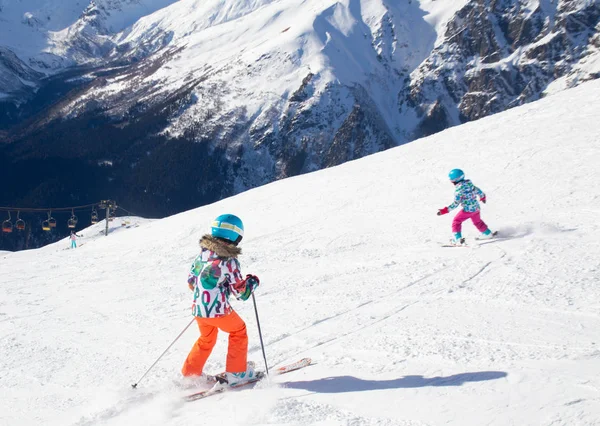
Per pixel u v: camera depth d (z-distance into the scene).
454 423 3.07
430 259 8.38
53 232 129.75
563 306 5.20
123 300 9.00
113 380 4.98
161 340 6.30
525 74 194.38
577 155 13.21
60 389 4.95
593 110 16.84
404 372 3.99
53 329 7.42
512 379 3.55
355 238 11.35
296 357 4.78
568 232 8.52
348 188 16.62
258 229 14.23
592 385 3.28
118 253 15.32
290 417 3.40
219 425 3.46
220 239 4.29
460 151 16.94
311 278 8.54
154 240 16.38
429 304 5.93
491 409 3.18
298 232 12.95
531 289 5.89
